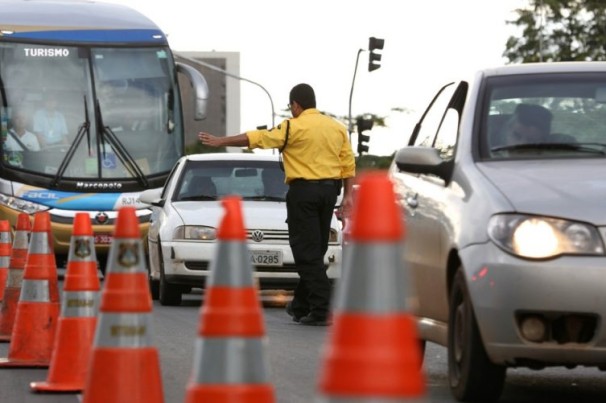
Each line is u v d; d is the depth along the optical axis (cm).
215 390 1058
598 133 1753
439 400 1631
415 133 2102
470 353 1563
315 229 2811
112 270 1365
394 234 747
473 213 1591
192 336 2502
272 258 3400
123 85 5044
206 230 3400
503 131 1756
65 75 4988
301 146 2800
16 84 4938
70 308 1756
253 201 3556
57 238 4884
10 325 2464
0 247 2905
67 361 1747
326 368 757
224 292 1070
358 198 756
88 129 4962
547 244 1502
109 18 5141
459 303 1623
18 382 1853
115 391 1334
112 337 1348
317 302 2806
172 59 5150
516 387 1802
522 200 1554
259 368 1070
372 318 741
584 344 1491
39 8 5119
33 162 4888
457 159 1741
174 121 5100
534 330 1502
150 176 5003
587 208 1523
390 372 736
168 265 3406
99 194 4919
